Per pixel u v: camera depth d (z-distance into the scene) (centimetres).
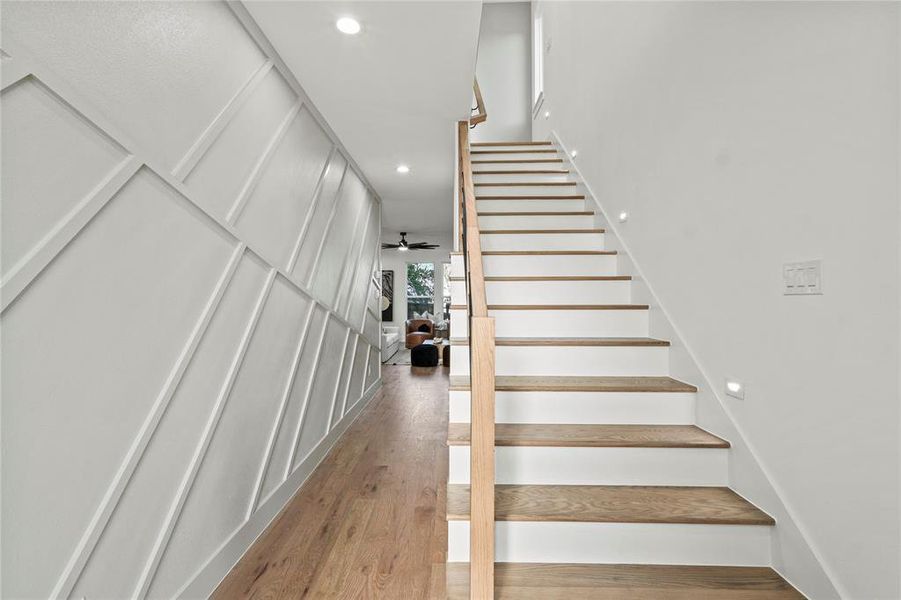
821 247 138
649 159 268
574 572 156
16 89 103
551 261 322
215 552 185
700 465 186
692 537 160
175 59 161
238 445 206
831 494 135
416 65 266
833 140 133
